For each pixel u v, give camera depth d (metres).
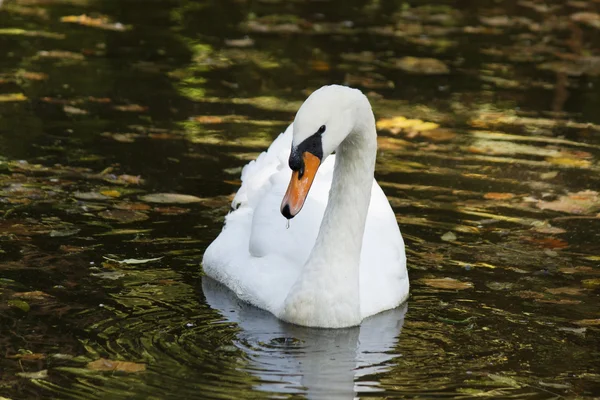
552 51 20.89
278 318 9.89
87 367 8.42
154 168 13.70
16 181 12.91
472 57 20.19
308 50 19.97
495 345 9.23
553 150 15.17
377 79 18.34
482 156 14.80
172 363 8.59
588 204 13.10
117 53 18.94
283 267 10.39
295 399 7.98
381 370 8.62
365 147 9.52
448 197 13.22
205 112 16.08
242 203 11.77
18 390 7.98
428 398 8.07
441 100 17.41
